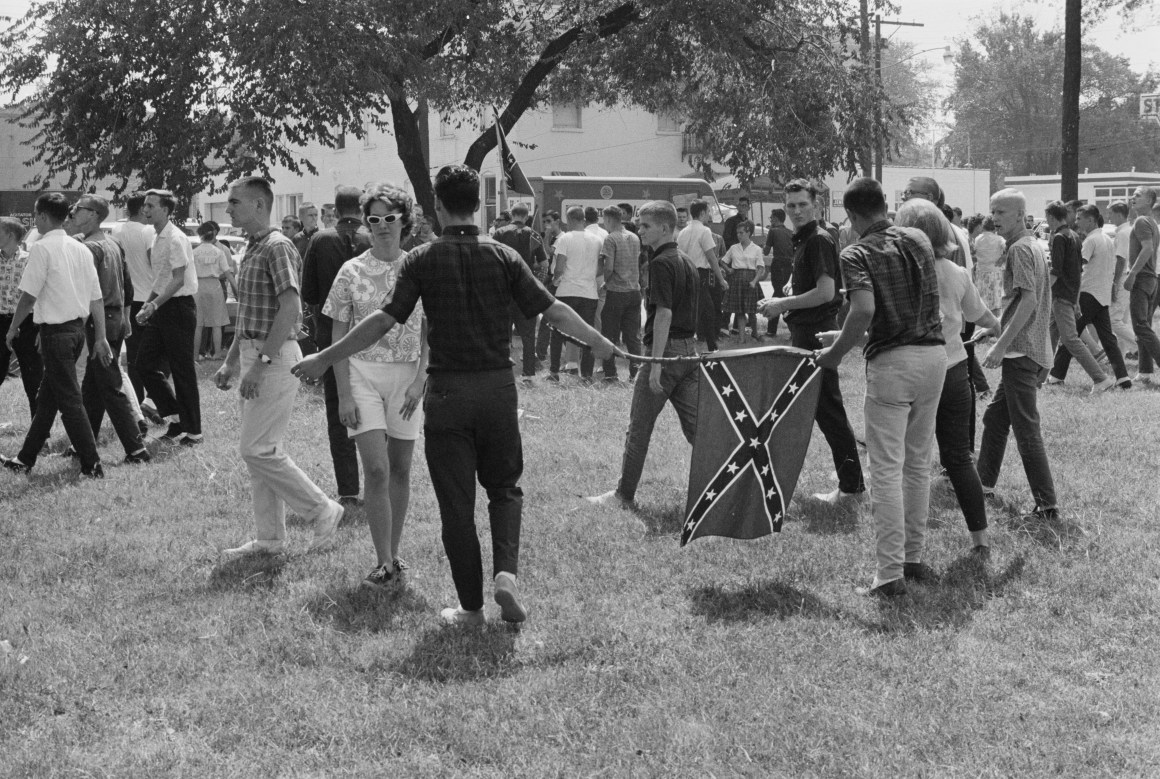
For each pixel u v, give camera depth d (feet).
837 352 17.07
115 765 11.88
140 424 30.45
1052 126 268.00
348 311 17.62
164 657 14.78
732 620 16.14
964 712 12.97
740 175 75.66
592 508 22.52
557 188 94.94
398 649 15.05
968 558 18.76
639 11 68.08
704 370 17.63
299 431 31.78
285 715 13.06
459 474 15.30
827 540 19.97
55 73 66.13
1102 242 37.70
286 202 148.87
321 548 19.77
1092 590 17.21
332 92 59.57
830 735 12.41
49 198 26.14
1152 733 12.44
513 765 11.84
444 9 61.98
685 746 12.16
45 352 26.00
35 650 15.02
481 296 14.98
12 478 26.35
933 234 18.70
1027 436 20.97
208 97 64.49
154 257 29.76
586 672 14.19
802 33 72.54
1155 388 38.52
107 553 19.86
